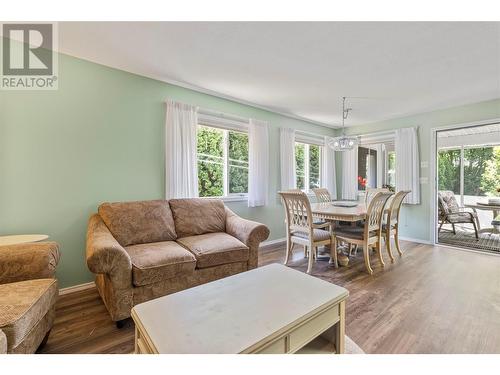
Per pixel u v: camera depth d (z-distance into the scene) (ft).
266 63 8.38
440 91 10.88
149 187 9.46
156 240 8.00
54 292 4.96
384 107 13.25
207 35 6.75
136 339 3.68
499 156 17.20
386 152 17.17
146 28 6.45
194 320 3.44
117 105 8.71
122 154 8.82
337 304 4.11
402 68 8.71
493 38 6.81
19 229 7.04
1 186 6.80
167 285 6.48
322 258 11.14
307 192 16.78
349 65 8.49
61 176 7.66
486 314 6.36
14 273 5.01
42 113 7.35
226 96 11.55
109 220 7.48
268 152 13.57
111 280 5.71
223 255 7.48
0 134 6.79
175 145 9.79
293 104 12.78
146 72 9.06
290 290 4.33
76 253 7.93
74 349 5.02
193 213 9.14
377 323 5.97
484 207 14.61
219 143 12.03
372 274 9.22
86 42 7.11
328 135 17.88
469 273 9.28
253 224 8.52
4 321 3.61
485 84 10.13
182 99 10.37
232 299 4.02
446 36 6.73
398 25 6.26
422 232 14.20
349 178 17.83
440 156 19.70
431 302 7.01
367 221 9.34
